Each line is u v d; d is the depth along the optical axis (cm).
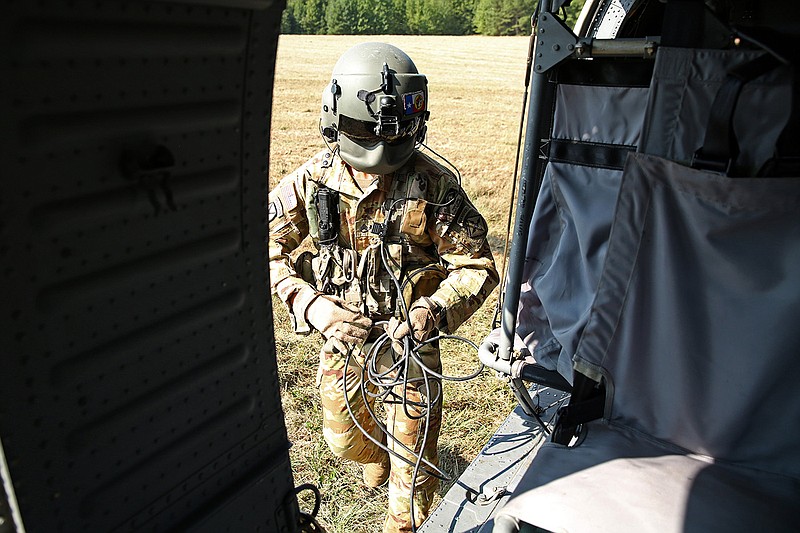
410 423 236
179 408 127
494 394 374
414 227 223
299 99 1778
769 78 128
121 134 102
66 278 101
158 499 127
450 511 196
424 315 215
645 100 161
